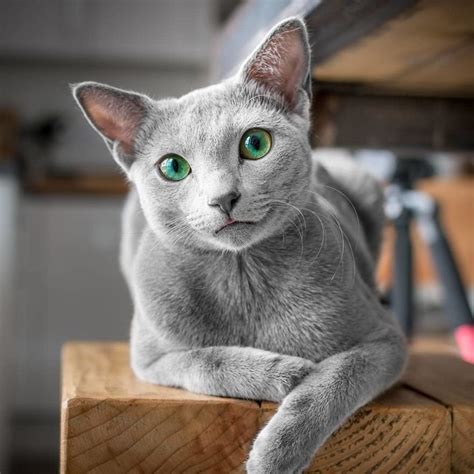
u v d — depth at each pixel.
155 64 1.41
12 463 1.16
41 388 1.25
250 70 0.39
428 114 0.60
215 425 0.36
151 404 0.36
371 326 0.41
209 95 0.39
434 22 0.42
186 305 0.40
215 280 0.40
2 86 1.39
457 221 1.10
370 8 0.41
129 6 1.33
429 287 1.00
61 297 1.26
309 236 0.40
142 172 0.40
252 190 0.37
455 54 0.49
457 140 0.61
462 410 0.37
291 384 0.36
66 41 1.32
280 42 0.39
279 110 0.40
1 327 1.01
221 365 0.37
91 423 0.35
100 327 1.27
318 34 0.44
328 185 0.50
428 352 0.55
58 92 1.40
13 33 1.30
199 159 0.37
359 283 0.43
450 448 0.37
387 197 0.68
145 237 0.43
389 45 0.47
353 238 0.46
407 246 0.67
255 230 0.38
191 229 0.39
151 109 0.40
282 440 0.34
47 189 1.22
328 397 0.35
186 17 1.35
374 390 0.38
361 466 0.36
